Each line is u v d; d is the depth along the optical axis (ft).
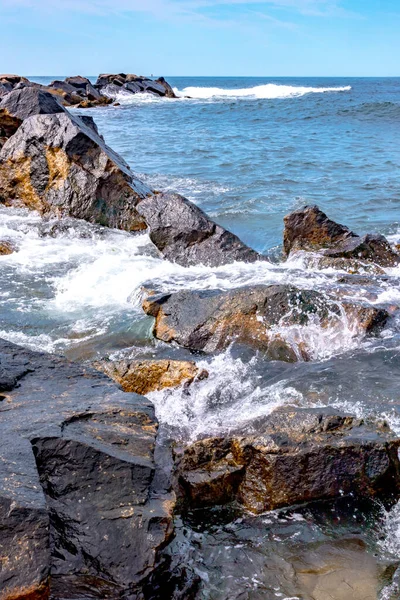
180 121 133.28
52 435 12.73
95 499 12.27
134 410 14.51
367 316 24.00
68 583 11.25
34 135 43.68
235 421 17.37
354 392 19.26
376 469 15.05
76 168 42.01
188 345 24.17
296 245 36.52
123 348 24.21
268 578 12.87
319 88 317.63
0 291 29.89
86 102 174.29
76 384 15.90
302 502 14.92
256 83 501.56
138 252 36.50
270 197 53.93
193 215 35.63
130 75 238.27
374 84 449.48
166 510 12.51
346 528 14.21
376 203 51.83
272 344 23.43
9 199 44.09
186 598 12.26
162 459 15.01
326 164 72.08
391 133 106.93
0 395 14.89
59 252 36.01
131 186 41.55
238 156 78.74
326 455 14.94
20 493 10.83
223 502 15.14
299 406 18.31
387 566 13.04
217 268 32.53
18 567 10.07
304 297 24.47
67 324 26.43
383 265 33.88
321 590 12.49
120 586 11.39
